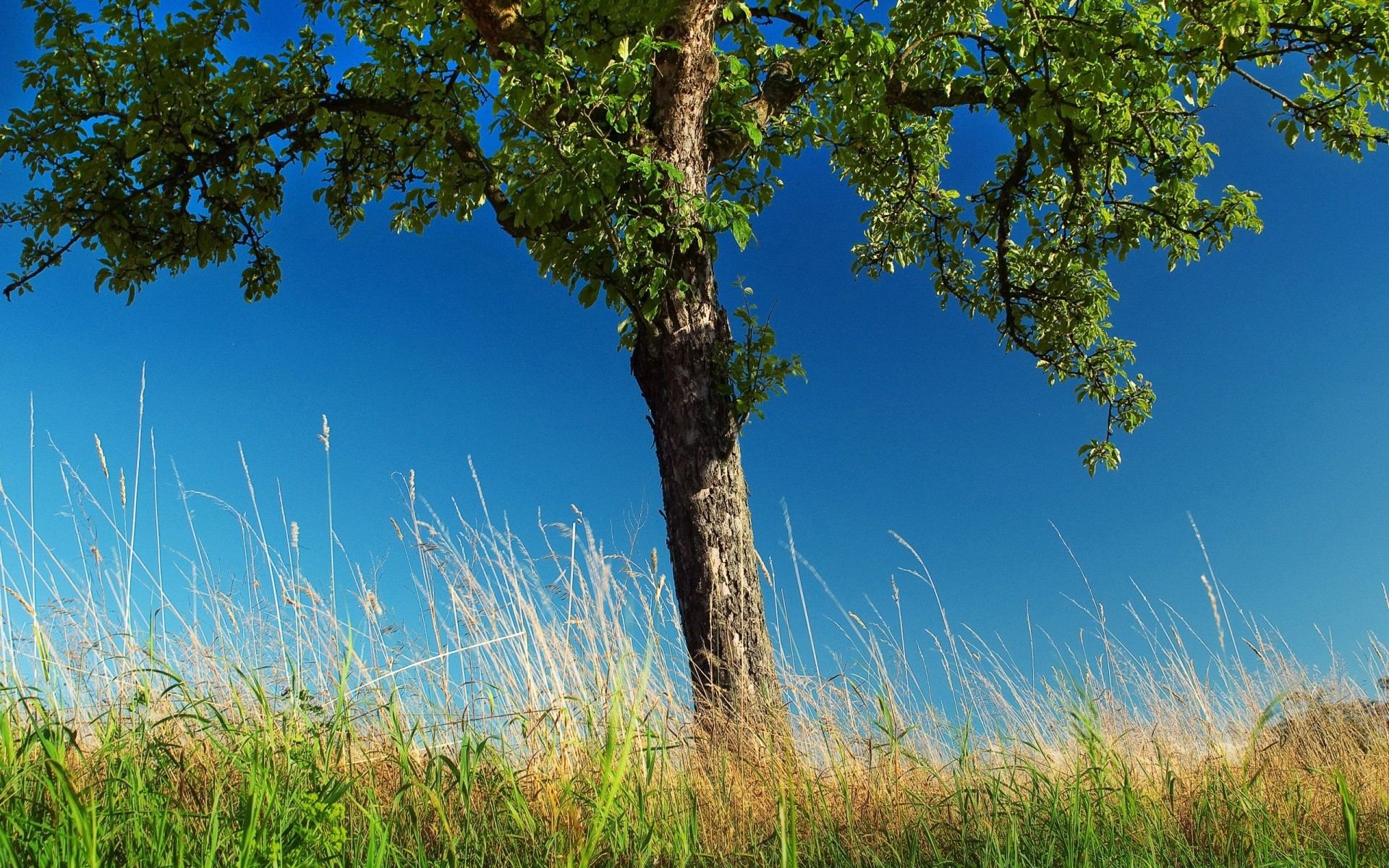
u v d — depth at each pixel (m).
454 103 6.95
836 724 3.88
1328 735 4.66
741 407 5.85
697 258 5.93
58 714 2.81
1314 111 7.09
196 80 6.79
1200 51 6.99
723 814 3.43
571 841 2.76
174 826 2.30
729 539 5.73
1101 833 3.28
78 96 6.75
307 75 7.05
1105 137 7.98
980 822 3.33
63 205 6.76
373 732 3.44
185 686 2.95
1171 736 4.34
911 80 7.63
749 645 5.56
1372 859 3.15
